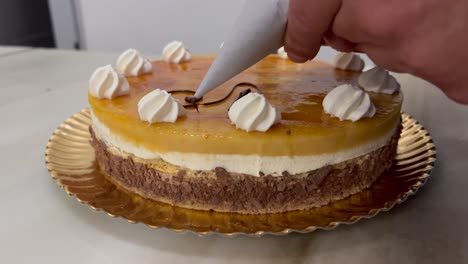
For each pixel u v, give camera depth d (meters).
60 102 0.67
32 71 0.80
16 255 0.36
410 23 0.29
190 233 0.39
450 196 0.43
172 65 0.56
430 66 0.30
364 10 0.30
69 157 0.49
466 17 0.28
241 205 0.40
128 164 0.42
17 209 0.42
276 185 0.40
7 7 1.26
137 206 0.41
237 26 0.40
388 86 0.47
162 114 0.40
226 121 0.40
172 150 0.39
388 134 0.44
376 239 0.38
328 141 0.39
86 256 0.36
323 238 0.38
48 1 1.29
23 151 0.52
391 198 0.41
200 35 1.13
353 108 0.41
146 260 0.36
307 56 0.38
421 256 0.36
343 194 0.42
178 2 1.11
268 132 0.38
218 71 0.41
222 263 0.36
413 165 0.46
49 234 0.39
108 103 0.44
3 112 0.63
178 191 0.40
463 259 0.36
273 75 0.51
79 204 0.43
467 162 0.49
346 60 0.53
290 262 0.36
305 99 0.45
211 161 0.39
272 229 0.38
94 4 1.18
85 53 0.91
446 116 0.60
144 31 1.17
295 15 0.34
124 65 0.51
